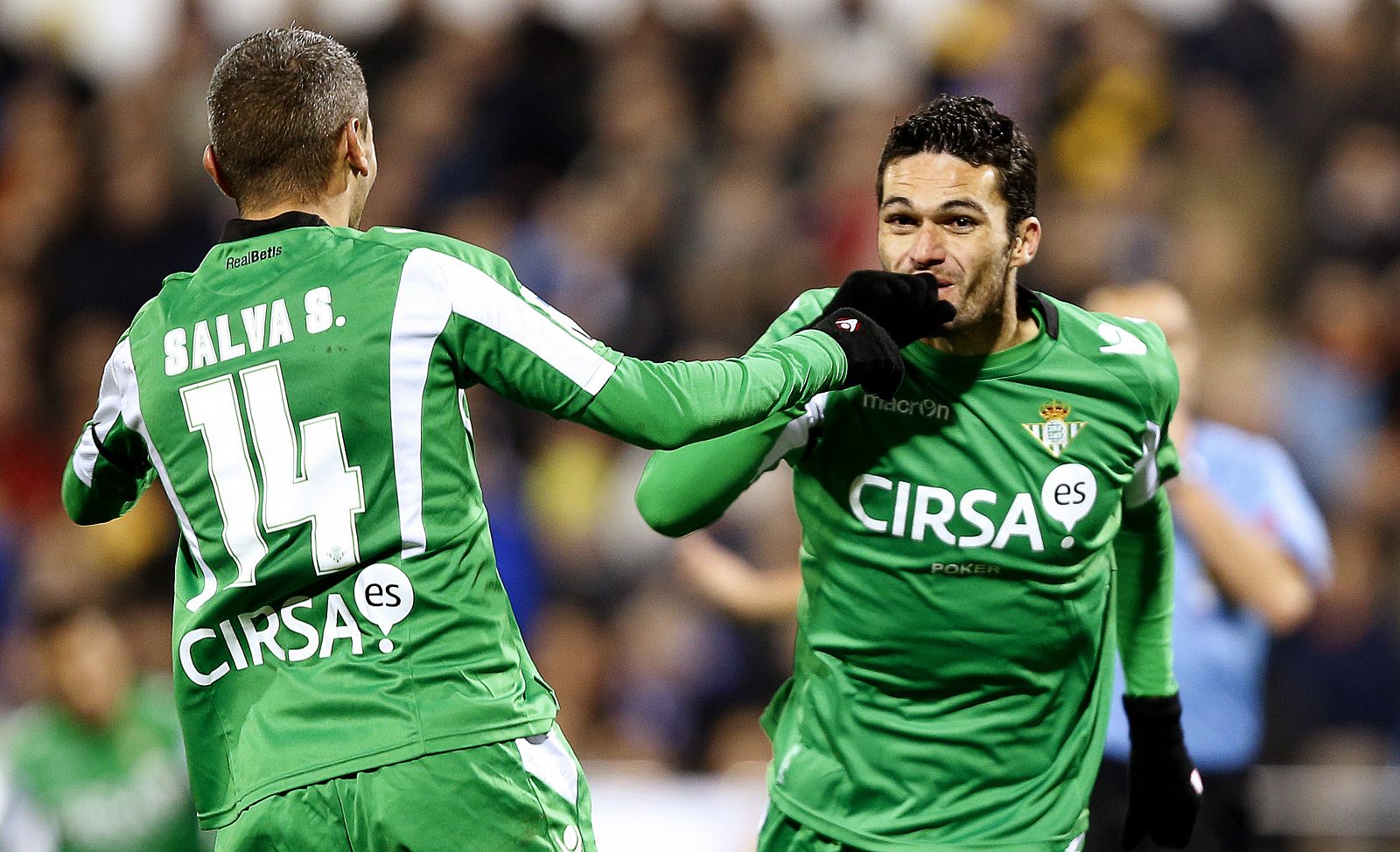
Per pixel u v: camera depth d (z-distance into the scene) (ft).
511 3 133.18
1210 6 131.34
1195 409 109.09
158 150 122.93
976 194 39.01
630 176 120.26
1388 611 100.12
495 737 36.70
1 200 123.95
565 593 102.73
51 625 76.74
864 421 41.06
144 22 137.69
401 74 127.85
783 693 45.24
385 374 36.52
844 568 41.68
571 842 38.24
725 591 59.26
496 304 36.99
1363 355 115.75
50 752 76.95
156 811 77.66
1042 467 40.45
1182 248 115.75
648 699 95.45
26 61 132.87
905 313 38.83
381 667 36.47
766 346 40.52
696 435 36.52
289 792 36.42
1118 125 121.19
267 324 37.17
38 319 118.62
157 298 38.86
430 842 36.06
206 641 37.42
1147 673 46.14
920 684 41.55
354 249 37.55
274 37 38.93
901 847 41.47
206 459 37.27
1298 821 71.51
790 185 120.57
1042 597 40.86
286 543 36.47
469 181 123.44
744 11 129.39
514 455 107.76
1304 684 96.99
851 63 128.98
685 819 73.00
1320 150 121.90
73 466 40.86
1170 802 46.78
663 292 116.67
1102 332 41.34
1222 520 60.29
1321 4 133.39
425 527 36.68
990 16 127.03
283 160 38.24
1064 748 42.29
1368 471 108.88
